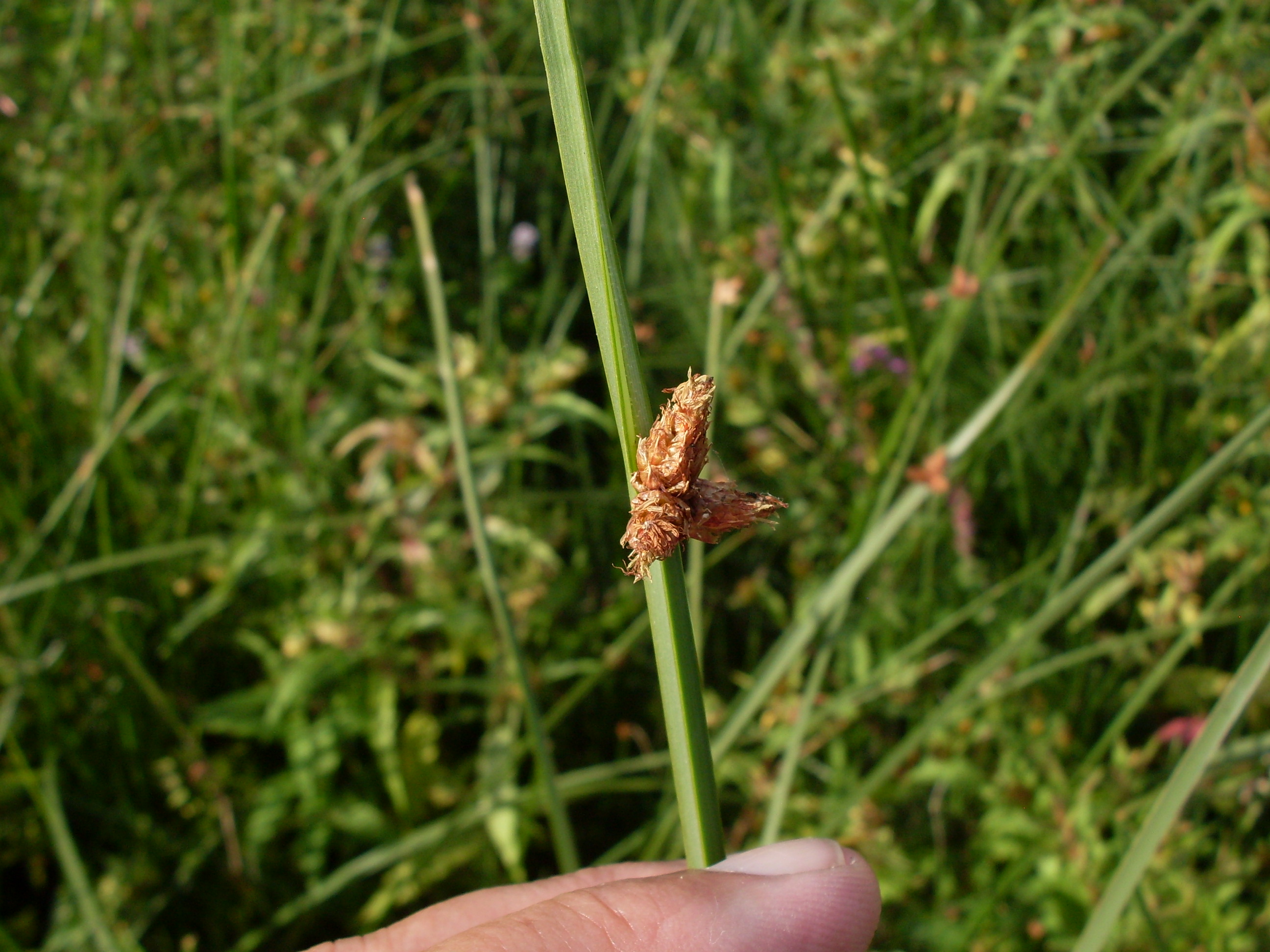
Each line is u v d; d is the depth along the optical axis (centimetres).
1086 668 32
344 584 34
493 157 44
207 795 31
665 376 40
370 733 31
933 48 39
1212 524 31
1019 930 27
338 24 43
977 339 38
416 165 43
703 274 37
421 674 32
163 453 37
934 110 40
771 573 37
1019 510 34
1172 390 36
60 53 42
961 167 35
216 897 31
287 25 42
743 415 35
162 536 34
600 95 46
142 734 33
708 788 13
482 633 32
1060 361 37
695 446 12
